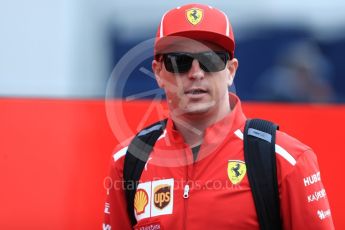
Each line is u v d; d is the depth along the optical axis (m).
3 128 11.95
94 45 11.64
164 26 8.51
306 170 7.99
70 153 11.97
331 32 11.69
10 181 12.01
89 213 11.95
